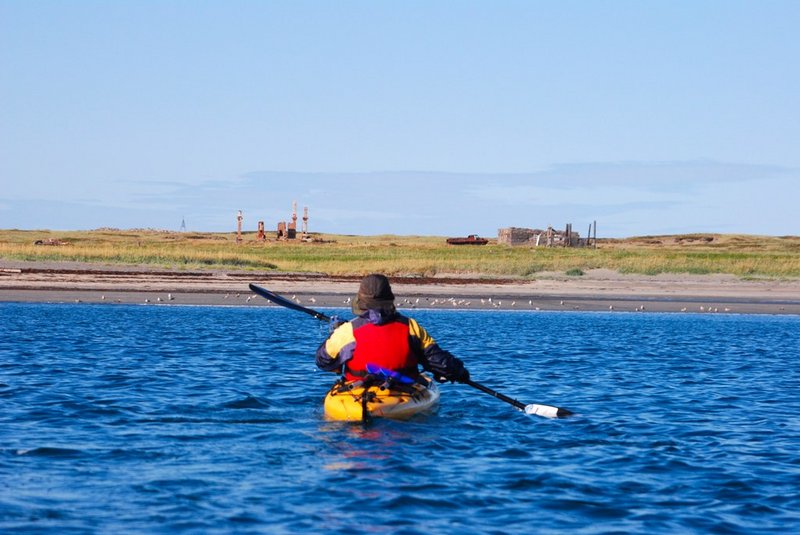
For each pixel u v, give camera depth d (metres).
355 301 14.41
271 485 10.43
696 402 17.03
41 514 9.21
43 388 17.08
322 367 14.45
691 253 107.19
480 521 9.23
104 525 8.90
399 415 13.95
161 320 35.38
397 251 115.81
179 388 17.44
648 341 30.61
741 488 10.68
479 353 25.39
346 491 10.20
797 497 10.32
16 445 12.27
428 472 11.14
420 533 8.79
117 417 14.40
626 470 11.48
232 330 31.75
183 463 11.44
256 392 17.05
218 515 9.26
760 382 20.05
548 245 160.00
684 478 11.11
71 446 12.30
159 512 9.34
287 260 87.75
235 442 12.67
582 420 14.91
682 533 9.02
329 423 14.02
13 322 32.38
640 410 16.05
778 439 13.54
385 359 14.09
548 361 23.64
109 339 27.00
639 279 68.25
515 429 14.05
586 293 57.94
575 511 9.66
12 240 149.12
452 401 16.59
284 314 41.12
